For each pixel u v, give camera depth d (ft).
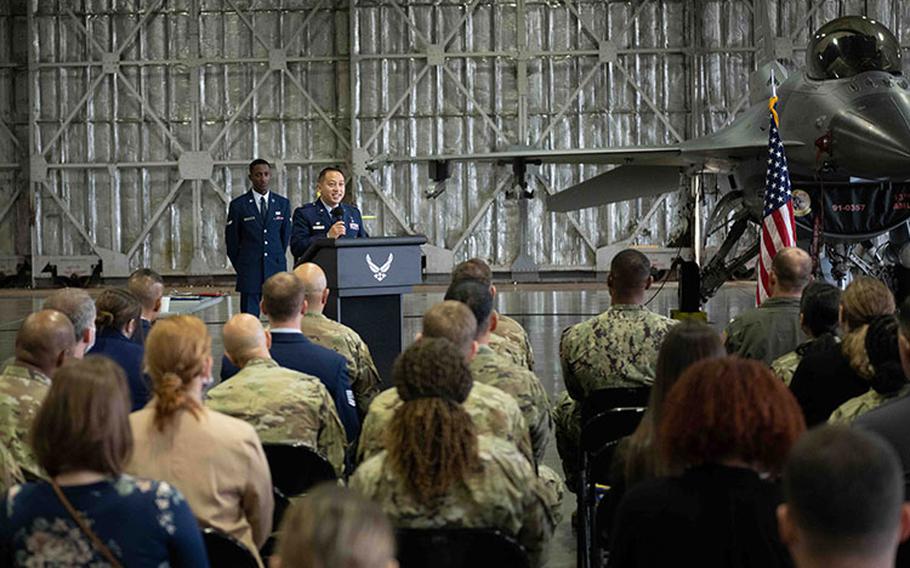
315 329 21.66
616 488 13.08
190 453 12.42
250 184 79.30
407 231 78.95
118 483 9.94
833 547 6.89
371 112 78.38
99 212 79.41
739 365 9.64
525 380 16.78
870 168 39.47
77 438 9.71
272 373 16.39
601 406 18.95
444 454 11.40
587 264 79.20
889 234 43.42
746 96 77.71
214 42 78.74
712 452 9.45
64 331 15.14
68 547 9.79
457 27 78.23
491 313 17.53
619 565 9.71
